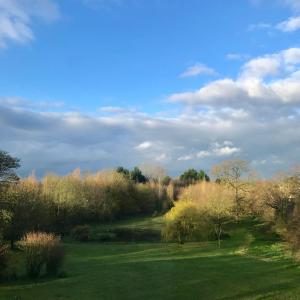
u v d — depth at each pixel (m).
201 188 131.12
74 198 119.62
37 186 111.56
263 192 99.88
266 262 54.19
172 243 85.06
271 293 35.75
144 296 33.22
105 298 31.88
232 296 34.53
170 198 163.75
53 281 37.50
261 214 104.19
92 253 69.75
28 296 30.88
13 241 64.38
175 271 45.53
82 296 31.83
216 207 92.38
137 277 40.84
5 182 53.41
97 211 129.75
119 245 82.62
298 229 53.78
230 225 99.38
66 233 109.19
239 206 106.50
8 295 30.95
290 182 95.44
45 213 86.94
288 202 91.12
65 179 125.56
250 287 38.00
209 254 64.62
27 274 40.12
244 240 80.25
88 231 101.19
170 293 34.66
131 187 157.12
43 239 41.41
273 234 84.50
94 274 42.06
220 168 116.81
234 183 114.19
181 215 84.50
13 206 66.50
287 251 61.34
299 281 40.94
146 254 66.81
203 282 39.56
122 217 147.75
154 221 134.25
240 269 48.25
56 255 41.22
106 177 149.50
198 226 84.69
